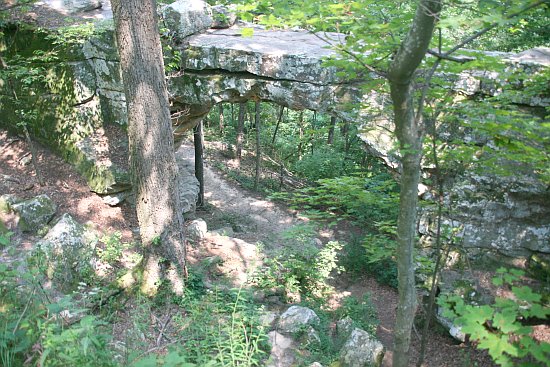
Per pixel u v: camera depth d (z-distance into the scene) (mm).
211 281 9289
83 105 10664
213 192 17688
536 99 6664
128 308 7598
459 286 7605
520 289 3332
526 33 8914
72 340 3625
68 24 10812
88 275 8023
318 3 4398
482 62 4941
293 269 10156
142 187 7887
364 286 11570
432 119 5172
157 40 7641
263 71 8992
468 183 7586
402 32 4934
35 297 4996
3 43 11203
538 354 2922
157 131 7727
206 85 9758
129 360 4418
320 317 8719
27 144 11352
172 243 8125
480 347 2990
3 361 3869
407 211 4473
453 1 4234
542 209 7305
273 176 20156
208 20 10656
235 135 23062
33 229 9047
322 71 8383
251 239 13500
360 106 6523
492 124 4797
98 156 10617
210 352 5914
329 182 6836
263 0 4621
